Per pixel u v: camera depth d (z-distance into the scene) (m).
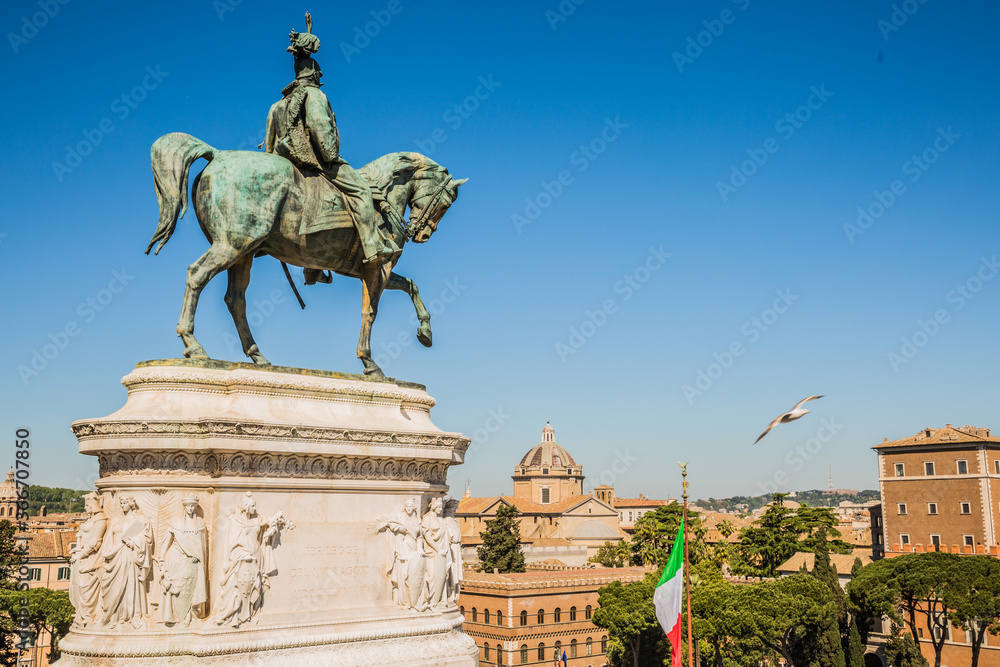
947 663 62.19
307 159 12.88
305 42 13.38
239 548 10.68
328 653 11.12
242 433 10.91
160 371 11.34
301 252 12.86
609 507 139.62
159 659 10.09
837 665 47.84
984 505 77.12
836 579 53.94
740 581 81.44
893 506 83.44
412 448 12.50
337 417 12.25
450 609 12.73
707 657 50.34
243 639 10.52
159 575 10.42
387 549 12.15
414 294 14.85
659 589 32.47
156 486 10.70
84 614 10.45
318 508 11.61
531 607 69.62
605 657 72.81
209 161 12.31
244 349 12.83
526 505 137.88
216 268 11.89
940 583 49.84
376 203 13.80
